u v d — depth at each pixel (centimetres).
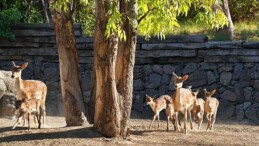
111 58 1695
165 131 2023
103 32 1675
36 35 2805
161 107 2114
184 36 2664
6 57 2825
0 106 2153
